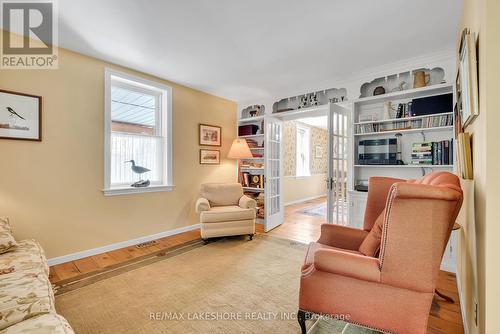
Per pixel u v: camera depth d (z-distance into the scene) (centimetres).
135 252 287
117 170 310
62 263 254
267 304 183
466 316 155
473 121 139
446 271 240
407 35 227
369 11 192
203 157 400
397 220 118
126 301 186
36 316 108
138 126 332
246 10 191
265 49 255
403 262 118
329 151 305
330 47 251
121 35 228
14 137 225
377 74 308
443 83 258
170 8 188
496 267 103
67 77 256
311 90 372
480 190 119
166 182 351
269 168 402
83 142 268
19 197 229
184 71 316
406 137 298
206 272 234
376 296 128
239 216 327
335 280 137
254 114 448
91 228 275
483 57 108
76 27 215
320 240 198
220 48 253
